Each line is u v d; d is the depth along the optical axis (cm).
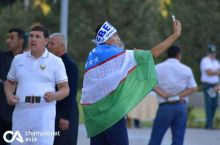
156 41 6147
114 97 1416
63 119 1573
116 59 1419
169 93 2086
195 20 6412
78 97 3888
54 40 1606
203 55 6431
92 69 1429
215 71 3444
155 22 6200
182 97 2094
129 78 1422
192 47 6431
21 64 1395
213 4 6462
